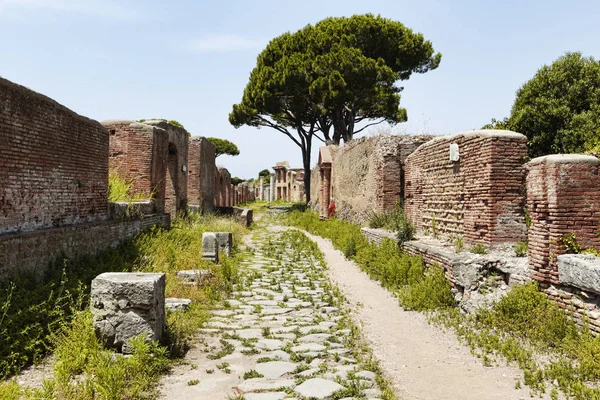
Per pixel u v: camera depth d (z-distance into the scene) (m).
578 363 5.48
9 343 5.34
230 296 9.84
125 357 5.45
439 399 4.86
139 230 13.72
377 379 5.25
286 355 6.11
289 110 32.72
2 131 7.20
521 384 5.18
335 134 32.44
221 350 6.29
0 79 7.10
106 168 11.74
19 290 6.51
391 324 7.77
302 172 59.59
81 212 10.29
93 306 5.74
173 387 4.98
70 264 8.64
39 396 4.23
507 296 7.14
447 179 11.33
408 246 11.43
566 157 6.79
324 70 28.47
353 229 19.44
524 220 9.01
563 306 6.45
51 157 8.87
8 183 7.39
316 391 4.87
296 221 29.78
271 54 32.69
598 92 14.27
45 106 8.61
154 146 16.61
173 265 11.19
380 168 17.92
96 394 4.45
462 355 6.19
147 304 5.66
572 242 6.63
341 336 7.02
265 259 15.16
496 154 9.03
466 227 10.05
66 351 5.31
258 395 4.76
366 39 29.36
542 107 14.50
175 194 20.64
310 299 9.55
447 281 8.84
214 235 12.48
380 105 30.47
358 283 11.30
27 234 7.38
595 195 6.70
